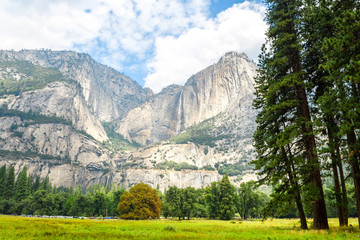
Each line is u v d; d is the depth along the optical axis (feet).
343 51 53.36
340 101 53.52
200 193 385.50
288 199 67.00
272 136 75.56
